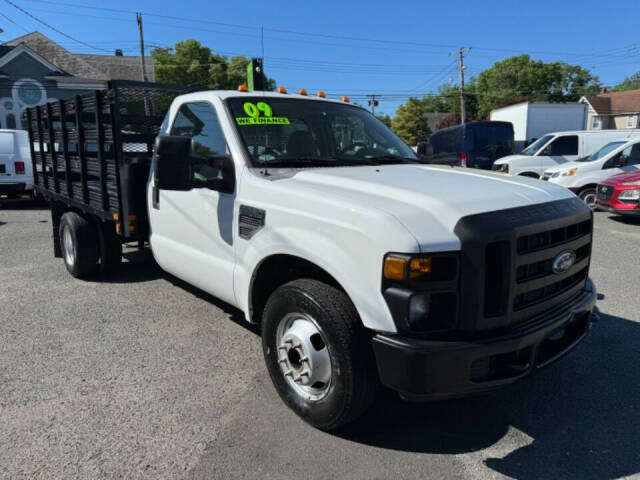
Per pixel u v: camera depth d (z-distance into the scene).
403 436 3.06
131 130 5.39
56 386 3.65
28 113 7.31
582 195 12.55
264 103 4.06
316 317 2.87
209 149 4.03
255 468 2.76
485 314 2.62
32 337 4.53
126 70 39.62
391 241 2.53
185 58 54.84
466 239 2.54
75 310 5.23
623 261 7.22
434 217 2.64
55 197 6.68
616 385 3.68
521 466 2.79
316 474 2.72
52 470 2.73
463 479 2.68
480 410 3.36
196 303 5.43
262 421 3.21
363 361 2.78
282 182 3.31
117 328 4.74
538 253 2.75
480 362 2.59
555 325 2.84
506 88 70.75
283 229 3.15
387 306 2.57
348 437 3.04
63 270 6.79
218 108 3.95
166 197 4.49
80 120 5.53
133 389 3.61
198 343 4.41
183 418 3.24
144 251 7.81
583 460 2.84
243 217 3.52
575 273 3.20
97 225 6.00
